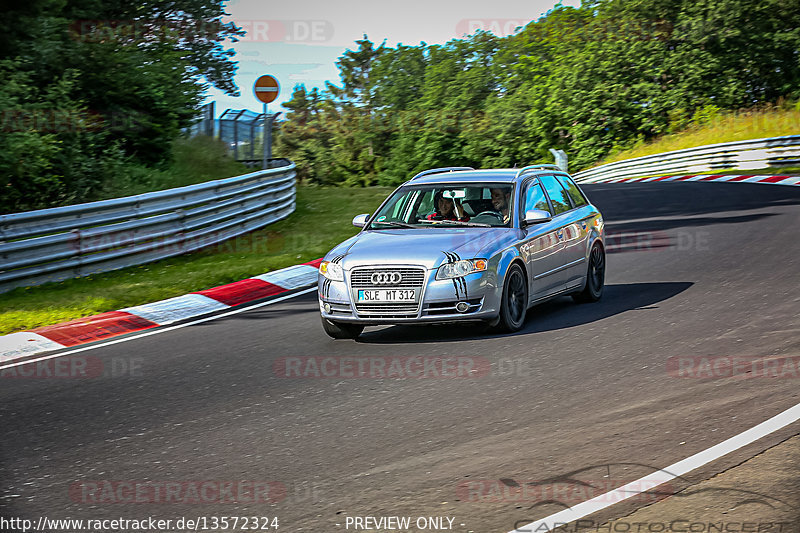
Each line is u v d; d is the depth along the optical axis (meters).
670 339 7.48
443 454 4.90
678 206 19.48
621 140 56.66
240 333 8.91
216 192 15.67
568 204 9.81
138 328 9.55
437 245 8.12
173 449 5.27
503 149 68.50
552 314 9.12
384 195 23.73
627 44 57.81
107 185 19.64
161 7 32.03
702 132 42.78
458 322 8.79
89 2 23.70
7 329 9.54
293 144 93.94
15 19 19.88
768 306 8.59
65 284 12.30
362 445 5.14
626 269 11.86
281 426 5.62
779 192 20.56
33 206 18.06
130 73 21.75
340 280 8.12
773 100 54.50
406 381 6.61
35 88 19.12
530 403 5.82
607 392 5.97
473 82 80.50
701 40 53.78
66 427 5.86
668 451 4.73
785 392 5.68
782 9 53.78
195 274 12.45
